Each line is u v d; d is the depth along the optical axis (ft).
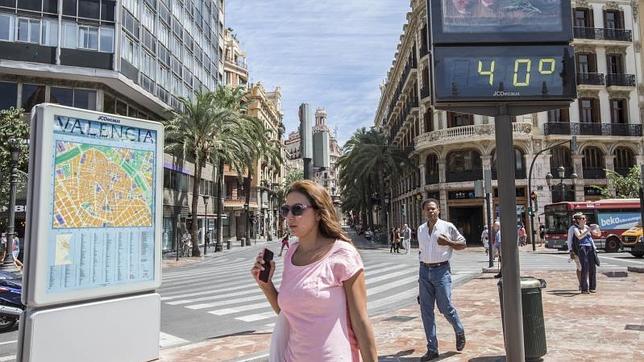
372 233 192.24
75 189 17.56
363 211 247.70
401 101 183.52
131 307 19.13
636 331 22.63
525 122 127.44
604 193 124.36
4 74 86.48
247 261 89.86
